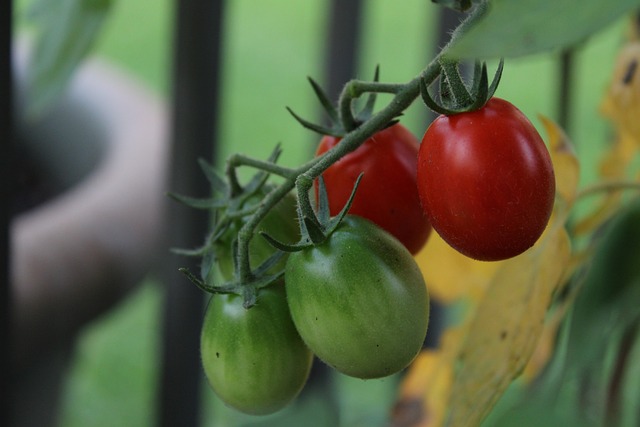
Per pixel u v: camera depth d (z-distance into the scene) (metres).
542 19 0.31
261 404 0.42
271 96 1.88
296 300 0.40
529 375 0.55
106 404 1.25
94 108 0.96
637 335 0.51
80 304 0.74
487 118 0.38
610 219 0.50
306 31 2.20
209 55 0.66
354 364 0.40
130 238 0.78
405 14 2.21
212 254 0.43
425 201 0.39
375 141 0.42
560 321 0.50
